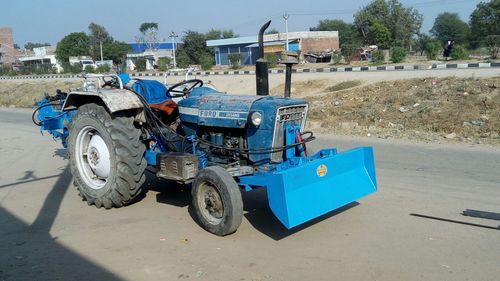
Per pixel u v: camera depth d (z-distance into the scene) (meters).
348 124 12.86
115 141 6.52
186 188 7.74
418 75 17.67
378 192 7.12
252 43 54.53
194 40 60.22
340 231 5.66
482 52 37.22
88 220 6.39
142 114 6.79
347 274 4.55
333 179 5.70
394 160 9.09
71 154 7.20
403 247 5.13
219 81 25.25
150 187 7.87
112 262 5.01
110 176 6.65
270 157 5.80
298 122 6.05
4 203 7.30
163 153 6.45
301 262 4.86
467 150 9.62
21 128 15.88
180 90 7.63
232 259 4.98
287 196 5.20
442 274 4.48
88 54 71.38
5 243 5.65
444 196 6.80
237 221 5.46
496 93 12.62
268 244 5.35
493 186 7.17
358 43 58.06
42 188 8.13
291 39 52.75
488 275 4.44
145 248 5.34
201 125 6.36
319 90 19.06
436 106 12.71
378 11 65.31
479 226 5.65
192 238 5.59
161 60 49.53
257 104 5.86
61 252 5.33
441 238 5.34
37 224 6.29
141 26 73.12
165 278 4.61
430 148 9.97
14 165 10.10
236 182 5.68
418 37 66.88
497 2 55.59
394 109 13.30
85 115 6.96
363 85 17.27
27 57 83.12
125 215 6.54
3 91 32.91
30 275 4.77
